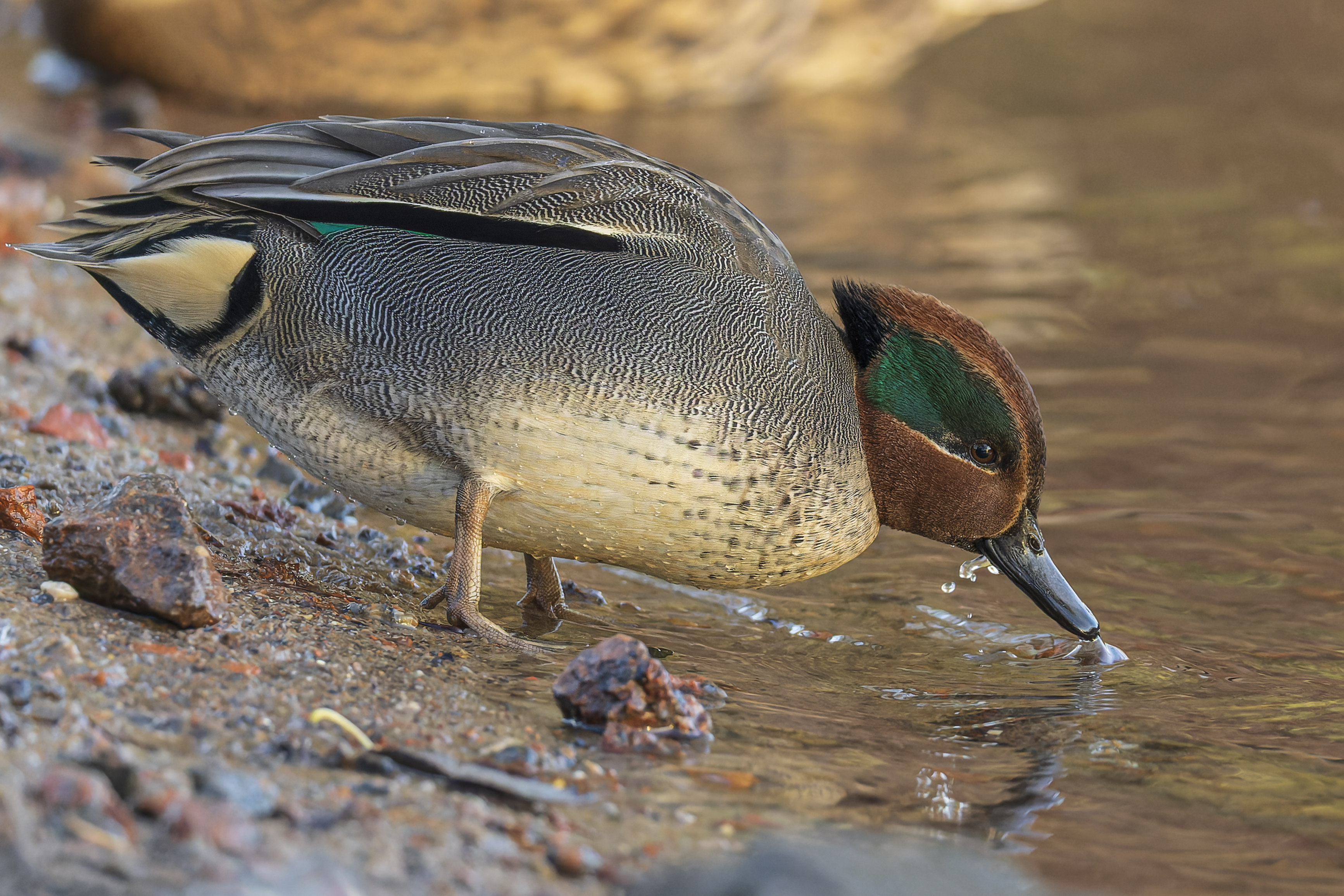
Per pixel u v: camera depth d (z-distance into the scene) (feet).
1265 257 67.31
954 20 108.47
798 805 22.29
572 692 24.35
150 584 25.03
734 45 99.50
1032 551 34.01
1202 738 26.94
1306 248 68.33
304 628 26.86
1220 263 66.44
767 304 30.78
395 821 19.48
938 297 60.34
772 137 91.09
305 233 29.48
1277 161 83.46
